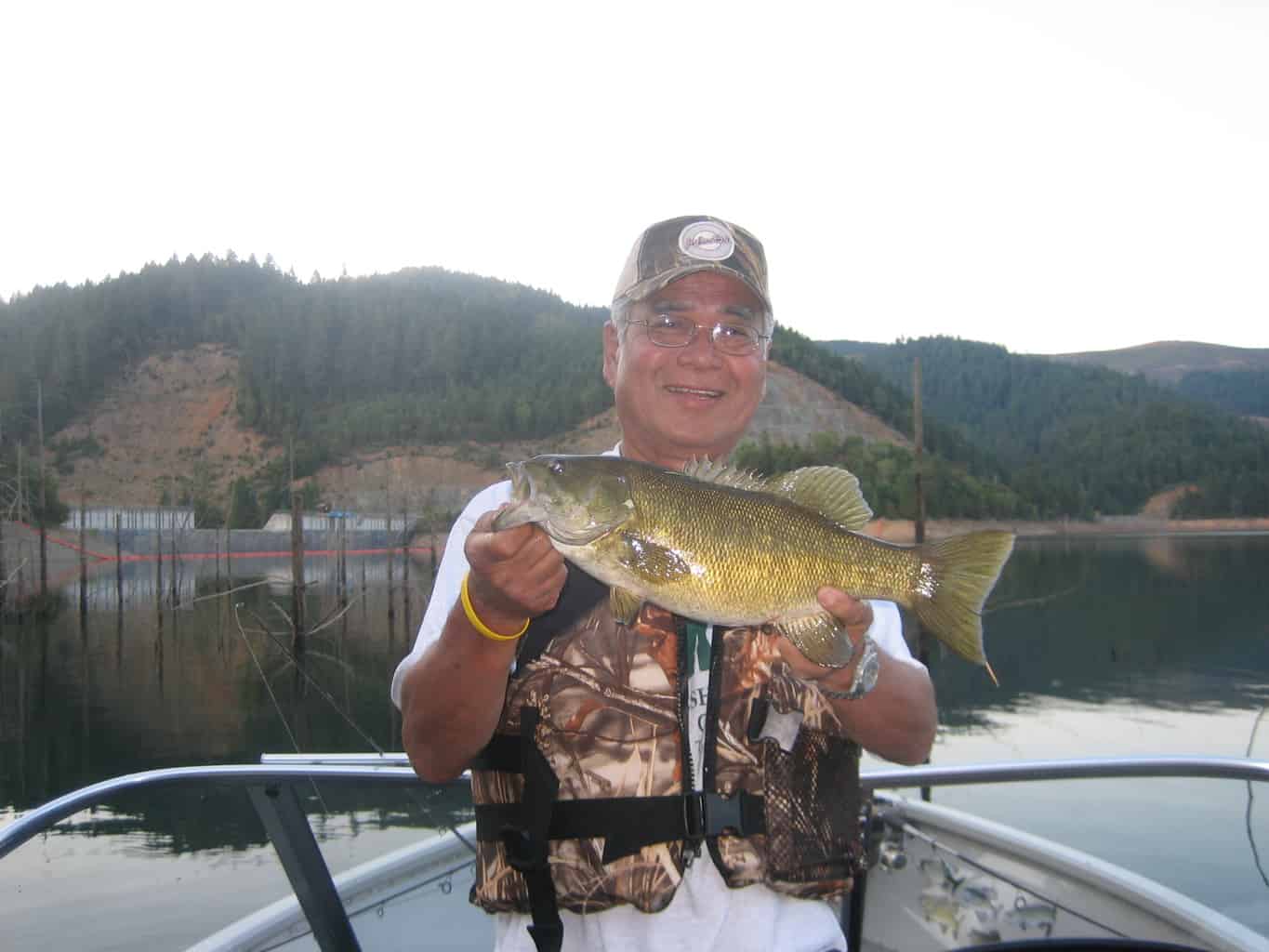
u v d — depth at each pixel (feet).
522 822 8.38
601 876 8.19
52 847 34.55
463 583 8.13
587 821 8.29
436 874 15.06
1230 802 34.73
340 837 28.19
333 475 360.89
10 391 467.93
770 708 8.75
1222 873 27.43
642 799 8.29
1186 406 500.33
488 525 7.89
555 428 380.37
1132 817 33.01
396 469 353.51
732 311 10.41
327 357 497.87
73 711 71.67
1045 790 36.76
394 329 510.99
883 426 358.43
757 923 8.27
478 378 483.10
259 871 32.07
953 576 10.19
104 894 30.04
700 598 9.24
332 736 62.03
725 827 8.30
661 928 8.20
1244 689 77.82
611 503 9.28
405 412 401.08
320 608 144.36
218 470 437.99
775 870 8.32
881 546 10.23
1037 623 121.90
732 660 8.93
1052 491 366.43
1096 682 81.20
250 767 11.48
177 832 36.14
